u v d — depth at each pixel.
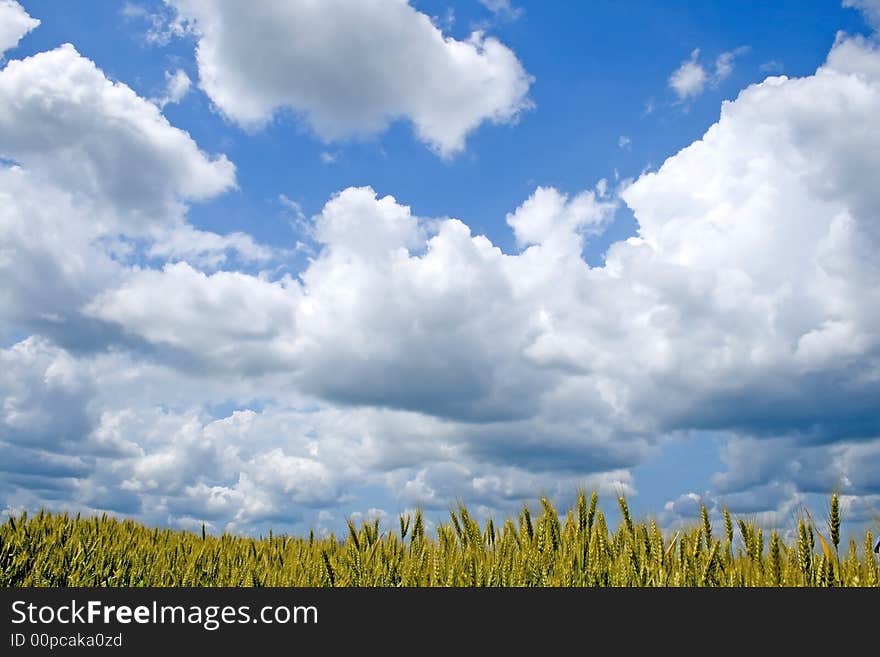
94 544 8.05
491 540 7.33
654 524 6.38
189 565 7.41
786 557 5.73
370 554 6.87
